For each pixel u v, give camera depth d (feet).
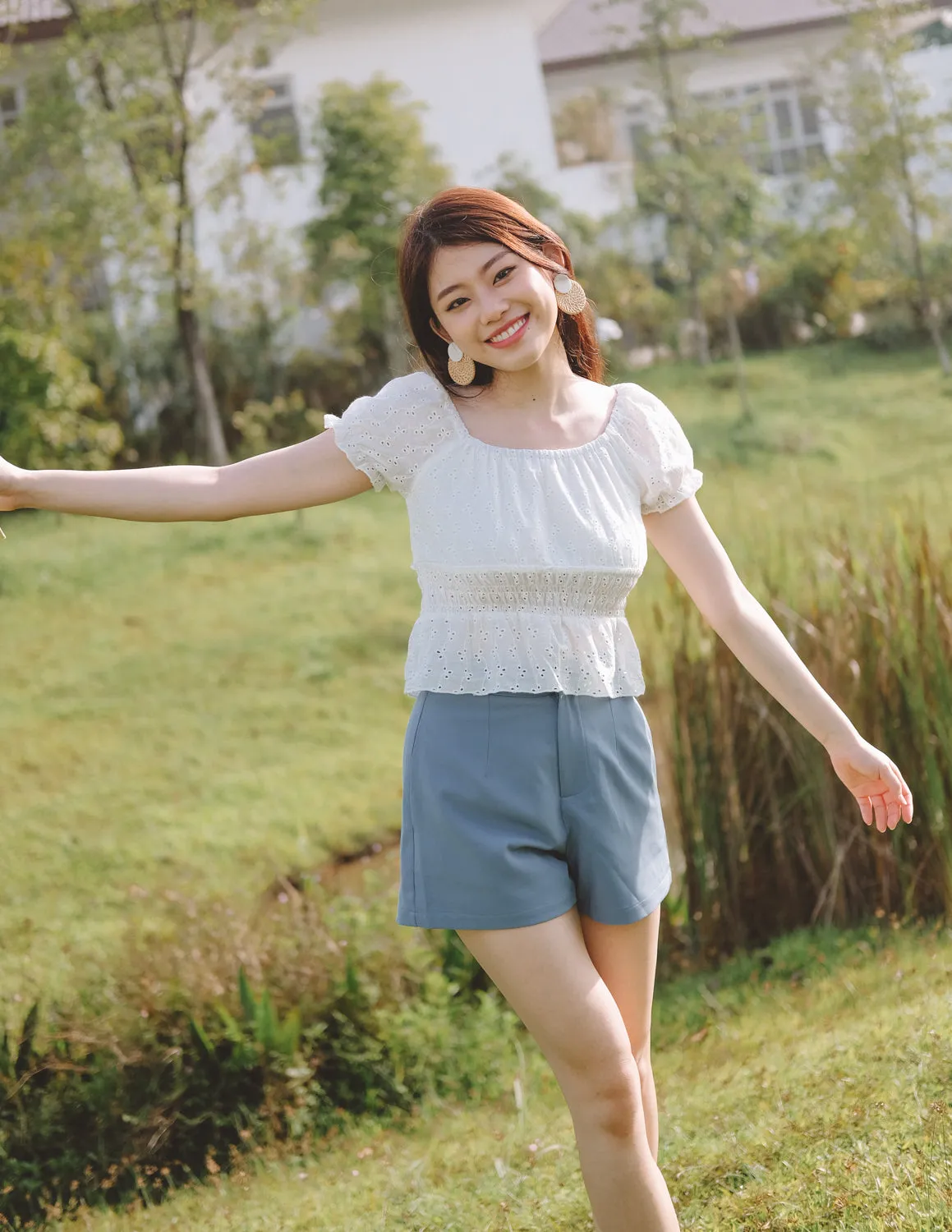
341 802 21.85
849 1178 7.09
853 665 14.10
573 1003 6.06
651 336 45.65
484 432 6.59
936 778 13.83
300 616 30.53
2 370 37.29
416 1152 10.62
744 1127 8.39
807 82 46.42
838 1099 8.27
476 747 6.25
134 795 22.59
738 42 49.32
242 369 42.93
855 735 6.89
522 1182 8.54
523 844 6.20
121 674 27.96
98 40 38.45
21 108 42.93
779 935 14.80
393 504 38.83
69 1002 13.82
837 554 15.34
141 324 42.55
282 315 42.88
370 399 6.65
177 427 42.06
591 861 6.41
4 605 32.27
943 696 13.91
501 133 46.09
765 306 46.03
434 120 46.09
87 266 41.34
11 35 41.11
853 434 37.37
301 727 25.20
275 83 45.68
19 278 38.91
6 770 23.82
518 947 6.11
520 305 6.46
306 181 44.39
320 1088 12.51
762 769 14.71
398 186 41.93
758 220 45.24
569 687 6.37
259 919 14.78
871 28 43.34
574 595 6.43
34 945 17.16
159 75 40.01
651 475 6.88
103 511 6.40
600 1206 6.03
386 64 45.85
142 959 13.92
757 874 14.88
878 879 14.42
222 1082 12.44
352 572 33.19
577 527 6.44
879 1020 10.02
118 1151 11.97
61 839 20.95
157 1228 10.10
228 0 39.83
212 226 43.52
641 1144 6.08
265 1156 11.66
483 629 6.35
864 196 43.78
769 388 41.86
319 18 45.39
